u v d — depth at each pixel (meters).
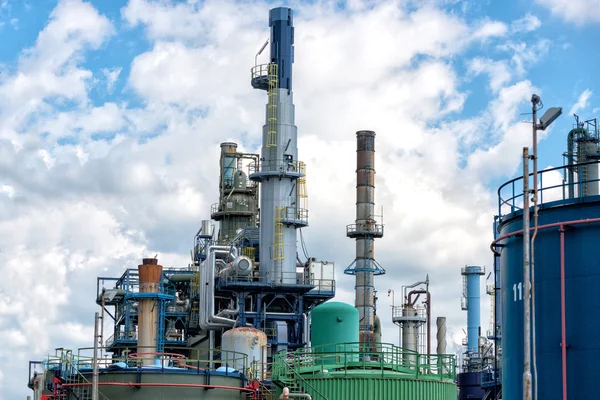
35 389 85.62
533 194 49.91
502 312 56.44
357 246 136.12
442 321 149.12
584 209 51.53
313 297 122.88
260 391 85.00
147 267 116.44
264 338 101.88
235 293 120.50
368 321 133.38
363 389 74.56
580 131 101.94
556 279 51.88
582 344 50.50
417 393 75.38
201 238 133.00
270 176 121.50
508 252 55.69
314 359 78.94
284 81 123.12
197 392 81.31
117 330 131.62
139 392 79.94
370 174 136.62
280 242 120.44
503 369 56.03
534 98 49.62
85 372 81.06
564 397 50.53
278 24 124.00
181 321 133.25
